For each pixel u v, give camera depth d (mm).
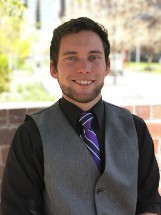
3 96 9531
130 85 13906
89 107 1638
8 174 1568
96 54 1575
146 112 2355
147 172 1710
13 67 14336
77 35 1559
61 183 1521
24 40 12945
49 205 1553
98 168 1567
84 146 1563
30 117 1647
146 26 16219
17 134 1603
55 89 10516
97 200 1540
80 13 17203
